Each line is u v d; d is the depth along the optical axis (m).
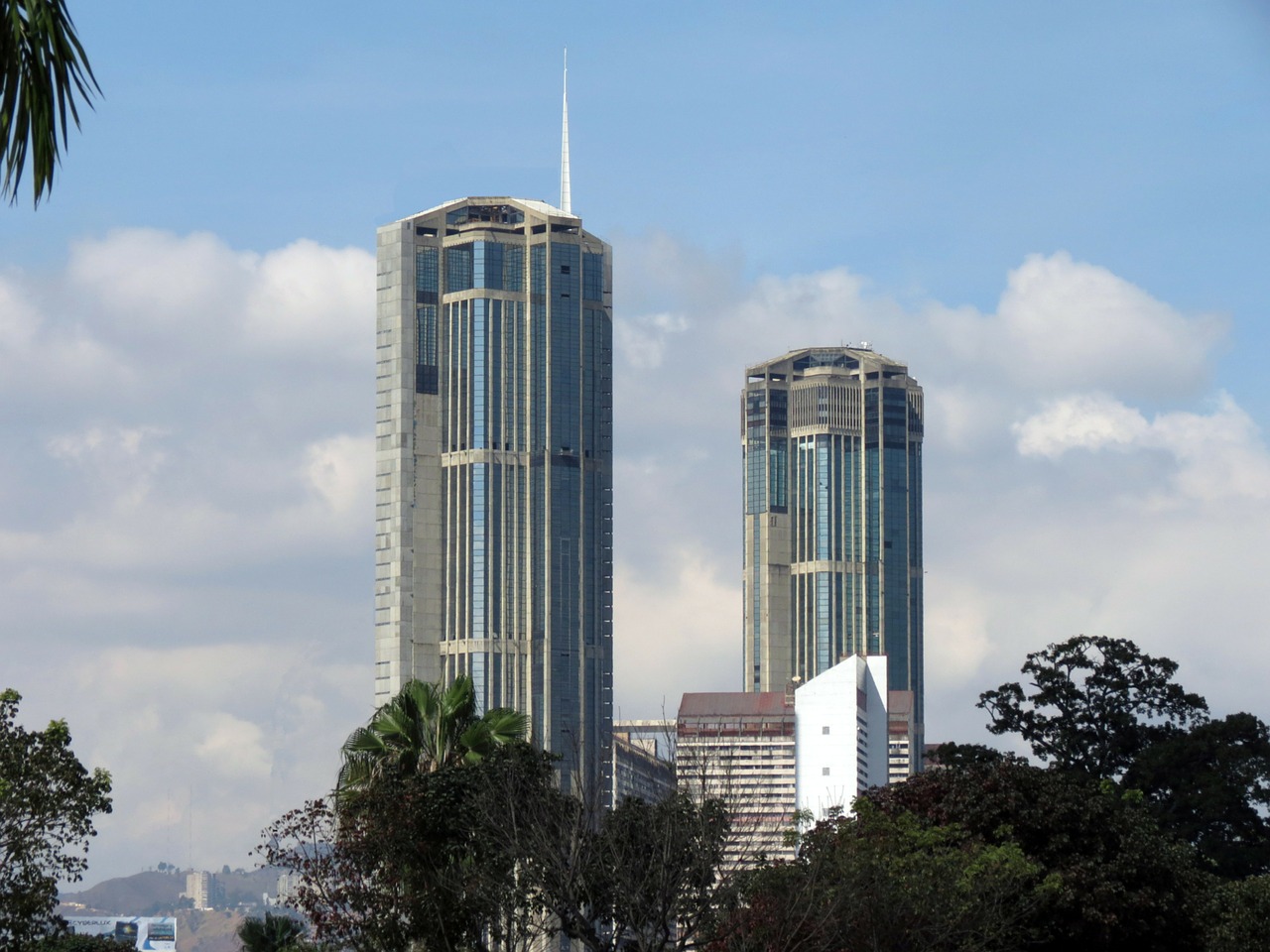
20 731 181.75
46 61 77.19
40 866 178.38
